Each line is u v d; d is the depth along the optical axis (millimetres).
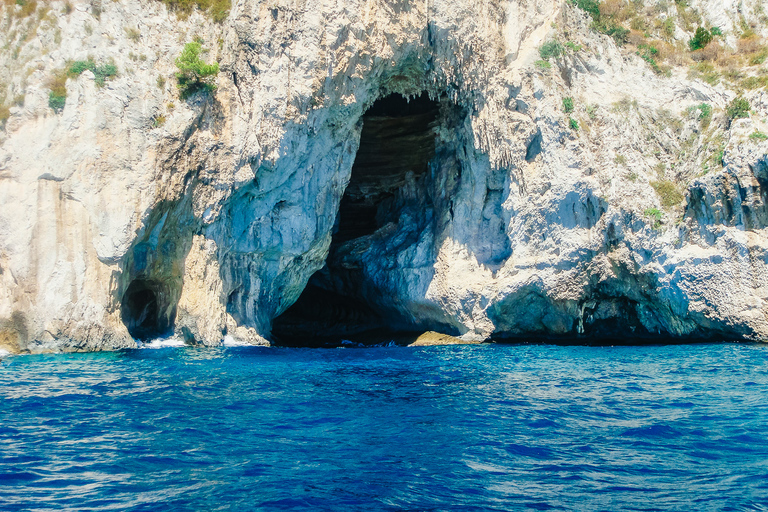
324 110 27859
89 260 23312
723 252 28375
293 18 27078
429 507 7855
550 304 30625
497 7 31344
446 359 22750
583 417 12500
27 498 7887
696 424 11867
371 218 38938
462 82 30500
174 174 25062
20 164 23062
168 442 10453
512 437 10992
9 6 24609
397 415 12656
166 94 25438
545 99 30453
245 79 26562
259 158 26500
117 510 7574
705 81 32000
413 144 36375
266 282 29625
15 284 22500
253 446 10344
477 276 31844
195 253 25984
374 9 28156
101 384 15664
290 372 18625
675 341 29844
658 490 8422
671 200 29734
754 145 27969
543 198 30156
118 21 25500
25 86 23688
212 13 26859
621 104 31594
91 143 23828
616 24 34188
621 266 29328
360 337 34500
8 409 12633
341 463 9523
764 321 27438
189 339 25688
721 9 35094
